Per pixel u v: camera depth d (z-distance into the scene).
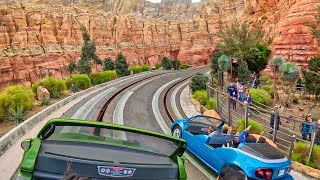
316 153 11.34
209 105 20.89
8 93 19.67
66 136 4.37
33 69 81.94
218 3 112.56
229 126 15.91
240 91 24.45
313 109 27.52
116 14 115.75
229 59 36.56
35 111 20.55
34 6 92.75
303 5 43.66
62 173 3.46
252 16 70.06
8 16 83.00
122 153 3.97
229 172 7.68
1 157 9.94
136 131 4.38
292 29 44.06
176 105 23.22
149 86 36.22
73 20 96.12
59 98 26.08
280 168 7.54
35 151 3.68
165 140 4.48
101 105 21.78
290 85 29.98
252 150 7.88
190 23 117.44
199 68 88.88
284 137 15.72
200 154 10.00
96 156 3.72
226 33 45.25
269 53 46.78
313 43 41.09
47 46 87.38
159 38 119.31
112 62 66.00
